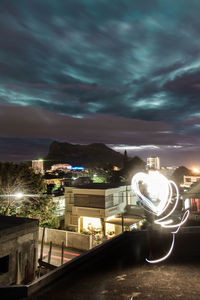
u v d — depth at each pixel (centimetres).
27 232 1270
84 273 471
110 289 396
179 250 573
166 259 531
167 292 386
